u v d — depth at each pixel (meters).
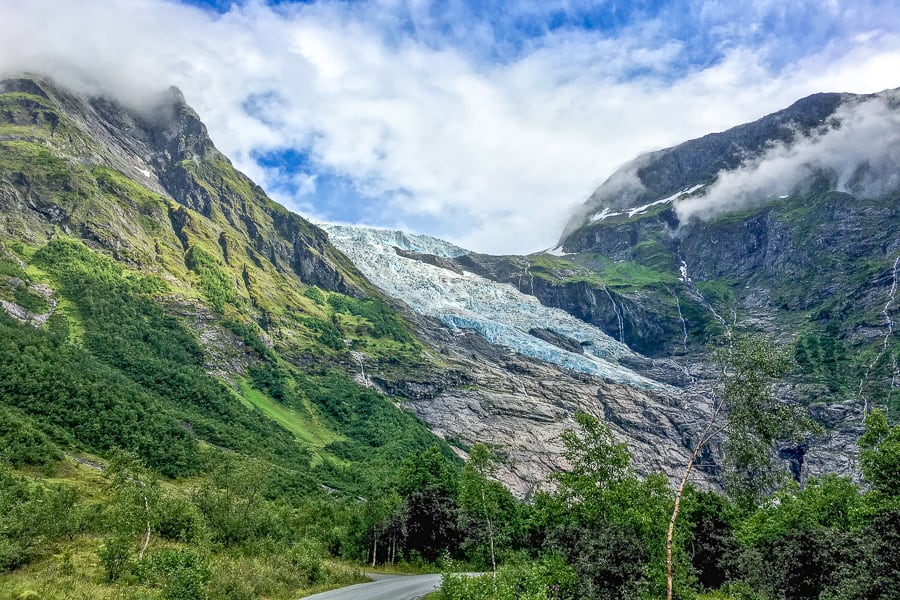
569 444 44.56
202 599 38.44
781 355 37.19
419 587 58.06
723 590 66.44
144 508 57.94
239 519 65.50
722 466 38.22
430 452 93.88
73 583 40.03
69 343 152.50
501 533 68.25
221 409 156.75
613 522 40.31
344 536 86.56
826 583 42.28
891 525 37.19
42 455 89.44
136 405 122.56
